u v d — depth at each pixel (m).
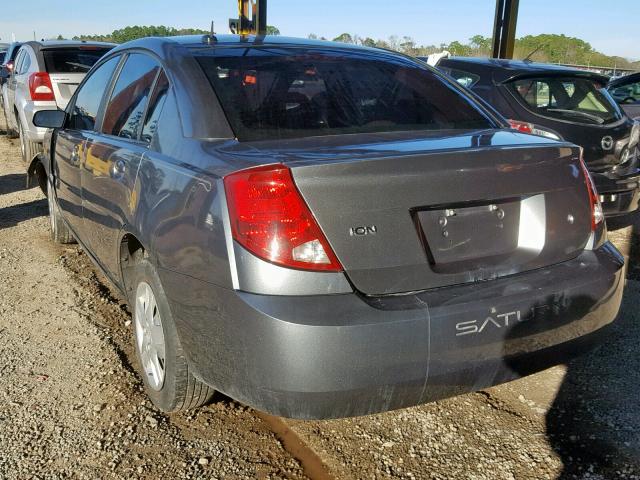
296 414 2.20
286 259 2.14
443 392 2.29
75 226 4.34
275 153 2.35
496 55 12.36
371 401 2.20
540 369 2.50
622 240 6.05
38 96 8.53
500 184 2.42
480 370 2.31
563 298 2.44
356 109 2.90
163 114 2.95
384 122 2.86
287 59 3.13
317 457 2.68
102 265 3.82
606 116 5.91
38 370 3.37
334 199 2.16
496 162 2.41
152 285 2.74
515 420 2.93
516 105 5.86
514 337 2.34
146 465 2.61
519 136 2.82
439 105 3.12
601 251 2.71
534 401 3.08
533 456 2.67
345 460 2.66
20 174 8.64
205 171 2.41
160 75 3.13
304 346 2.08
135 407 3.03
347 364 2.11
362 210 2.19
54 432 2.83
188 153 2.61
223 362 2.29
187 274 2.40
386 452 2.71
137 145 3.11
